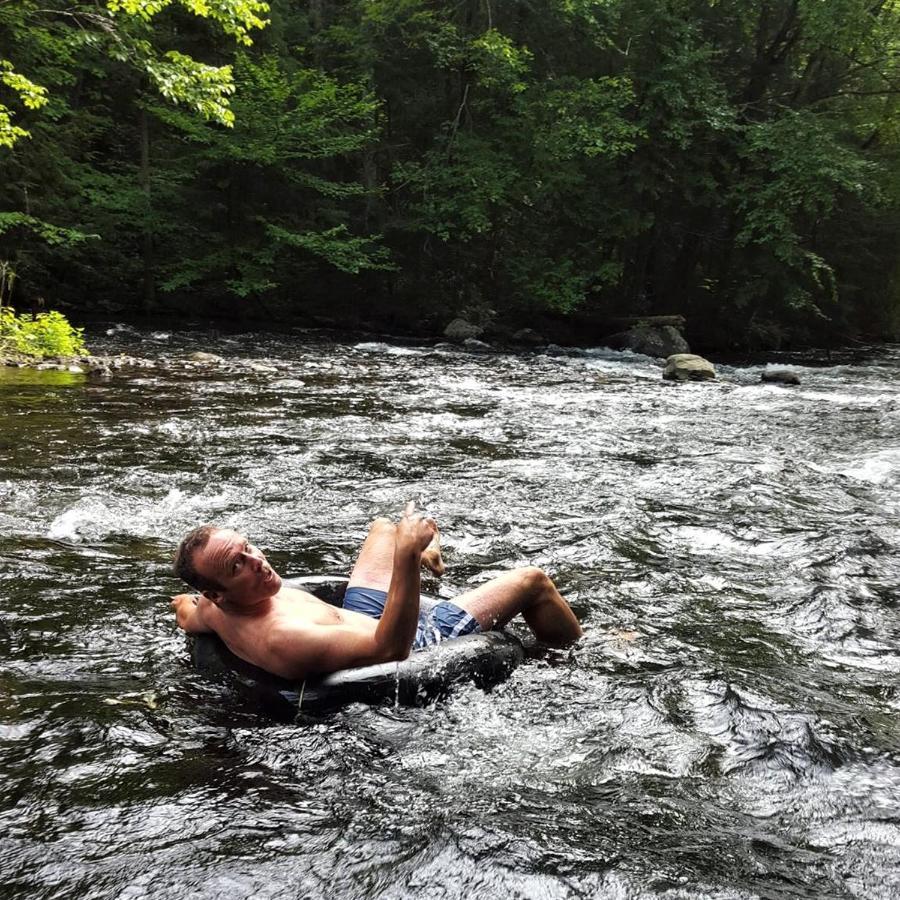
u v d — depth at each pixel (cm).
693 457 737
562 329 2292
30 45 1820
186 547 293
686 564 448
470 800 225
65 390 952
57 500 518
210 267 2117
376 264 2247
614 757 252
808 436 873
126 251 2286
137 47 1453
